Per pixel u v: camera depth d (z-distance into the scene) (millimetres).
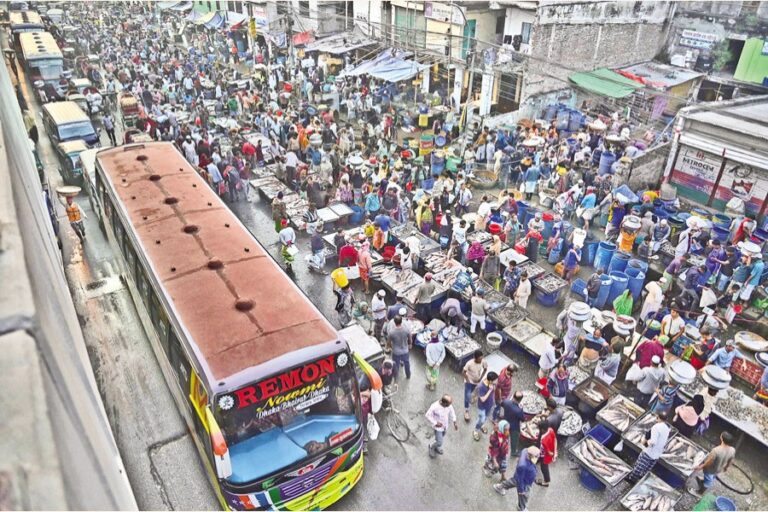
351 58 33406
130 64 36281
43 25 45219
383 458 10891
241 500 8250
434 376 12281
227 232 11953
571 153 22641
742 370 12453
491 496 10172
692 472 9859
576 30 25875
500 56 25797
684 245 15867
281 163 21781
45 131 26734
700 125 19516
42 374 1123
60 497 898
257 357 8484
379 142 22719
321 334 9031
